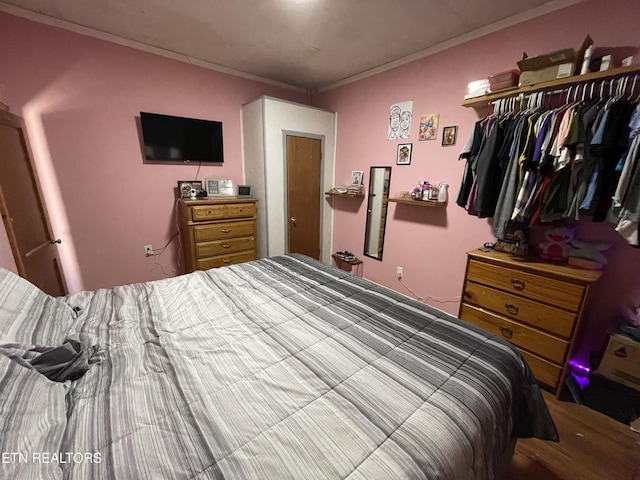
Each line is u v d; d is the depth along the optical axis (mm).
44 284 2082
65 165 2377
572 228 1817
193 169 3021
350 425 759
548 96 1822
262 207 3201
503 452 1008
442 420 776
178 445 694
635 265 1639
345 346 1117
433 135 2537
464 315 2150
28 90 2148
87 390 867
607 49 1608
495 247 2115
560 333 1680
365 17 1998
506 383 970
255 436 724
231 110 3145
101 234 2639
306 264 2129
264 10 1946
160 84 2668
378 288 1703
